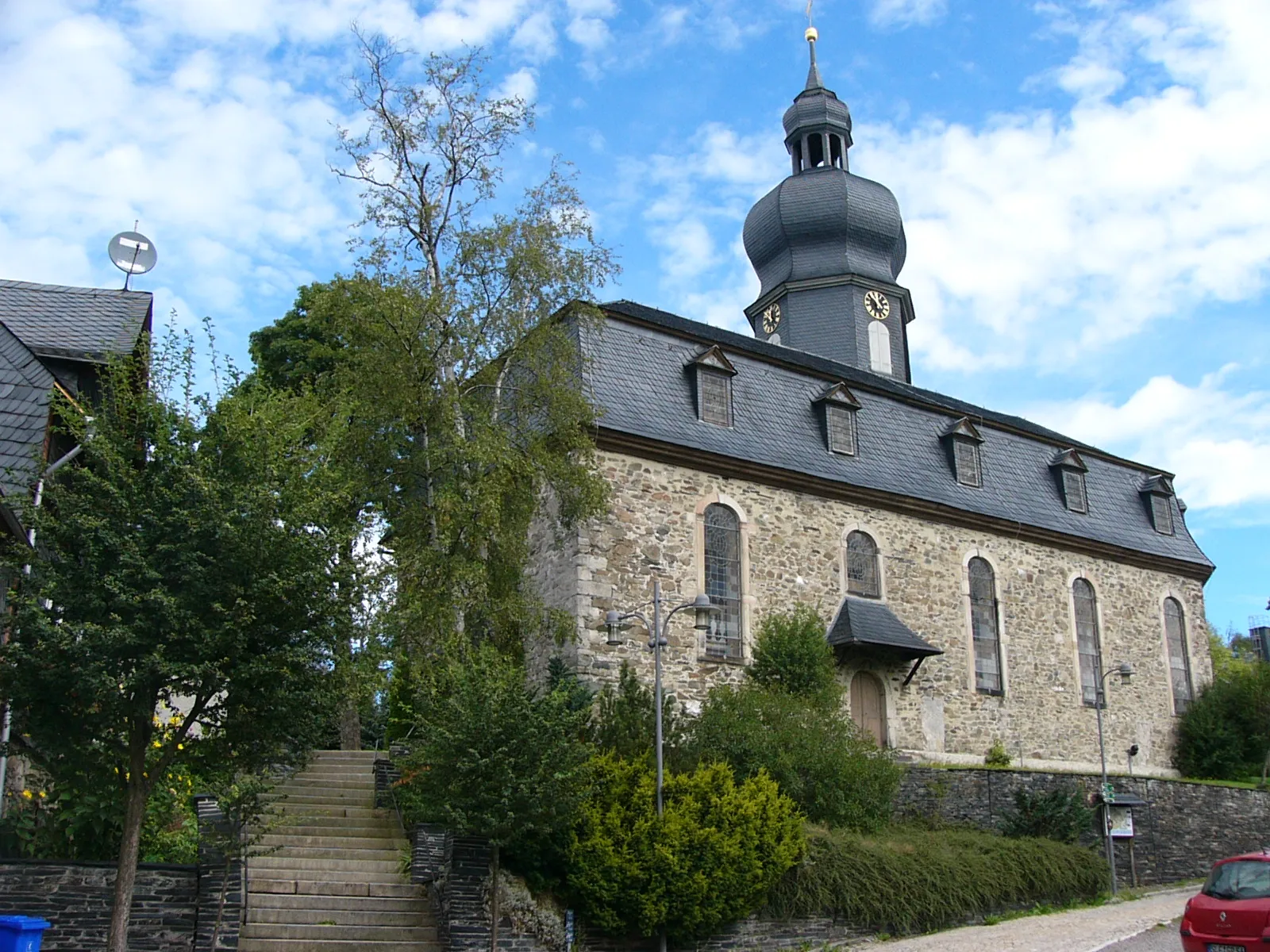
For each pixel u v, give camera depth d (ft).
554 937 45.57
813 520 77.92
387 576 44.04
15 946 32.07
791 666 70.33
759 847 49.83
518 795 43.24
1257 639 176.24
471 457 57.00
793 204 112.68
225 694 40.06
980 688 84.53
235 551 36.94
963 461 89.30
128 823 36.37
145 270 63.93
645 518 69.77
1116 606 96.48
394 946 44.27
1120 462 104.17
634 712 55.57
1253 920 43.04
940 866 56.70
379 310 58.44
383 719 84.33
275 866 49.34
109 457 37.93
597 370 71.05
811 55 122.52
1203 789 79.15
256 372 90.94
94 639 34.91
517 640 62.90
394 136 64.49
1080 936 51.57
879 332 110.52
